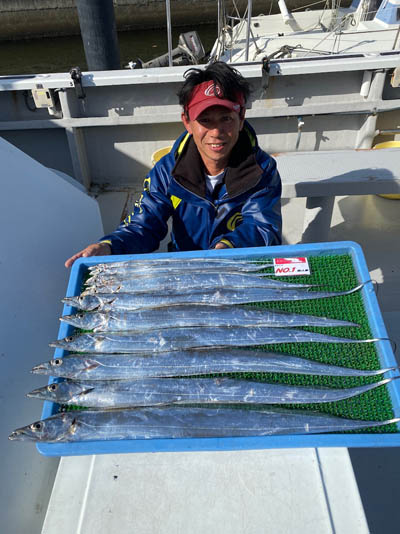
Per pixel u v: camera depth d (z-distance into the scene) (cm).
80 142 340
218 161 179
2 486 120
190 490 112
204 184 190
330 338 127
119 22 1348
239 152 184
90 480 115
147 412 112
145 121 323
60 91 305
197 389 117
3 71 1246
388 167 255
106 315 135
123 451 105
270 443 104
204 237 209
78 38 1402
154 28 1373
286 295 139
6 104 317
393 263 281
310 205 268
